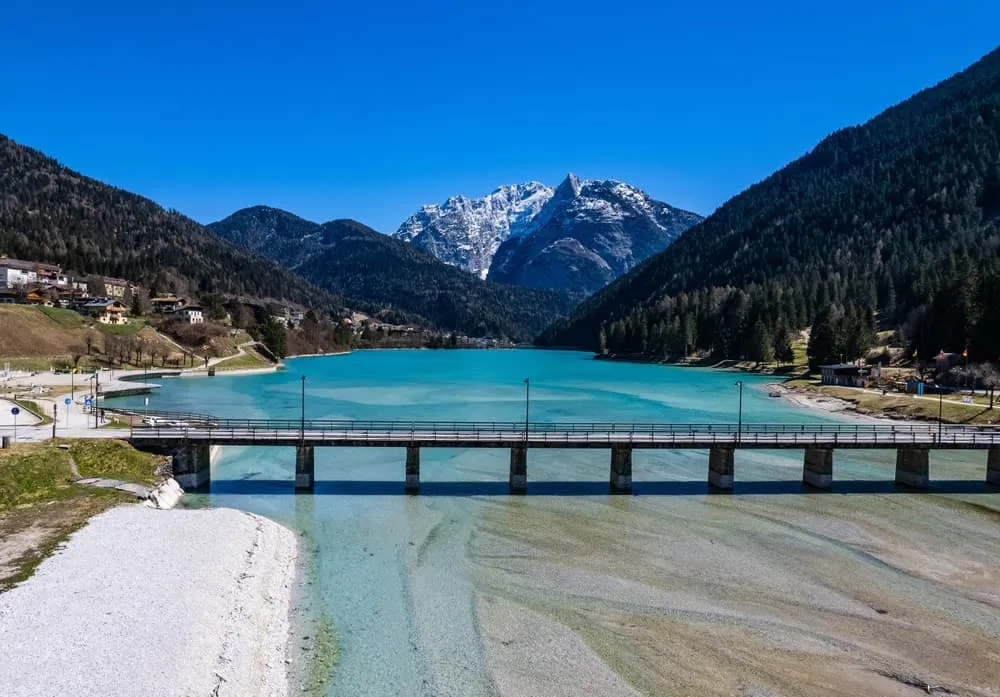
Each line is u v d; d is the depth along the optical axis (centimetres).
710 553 3956
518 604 3244
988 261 15150
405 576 3569
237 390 13300
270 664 2645
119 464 5053
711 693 2509
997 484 5628
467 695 2473
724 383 15388
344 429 5859
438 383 15488
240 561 3547
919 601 3309
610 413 9881
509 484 5503
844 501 5138
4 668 2380
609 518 4628
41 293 19800
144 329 19725
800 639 2916
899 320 18238
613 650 2817
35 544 3578
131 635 2669
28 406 7919
